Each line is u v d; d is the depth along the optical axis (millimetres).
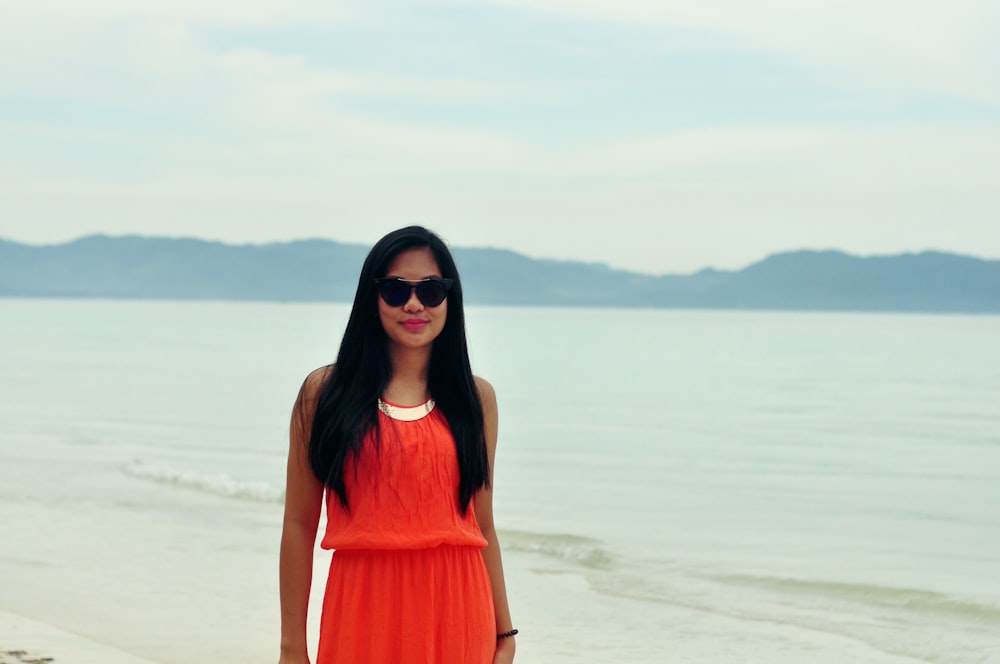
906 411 26391
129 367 40312
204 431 20156
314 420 3016
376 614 2936
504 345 72188
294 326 102125
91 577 8508
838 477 15570
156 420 21969
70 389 29688
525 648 6895
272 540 10008
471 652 3000
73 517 11094
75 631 6984
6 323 102688
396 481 2941
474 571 3047
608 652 6816
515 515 12047
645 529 11258
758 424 23297
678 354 59531
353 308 3090
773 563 9625
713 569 9352
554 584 8758
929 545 10539
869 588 8648
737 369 45156
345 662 2938
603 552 9992
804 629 7434
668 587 8695
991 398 30578
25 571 8695
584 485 14508
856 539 10844
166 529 10492
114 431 19812
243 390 30234
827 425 23234
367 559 2961
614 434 21266
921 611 8008
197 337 73562
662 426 22797
